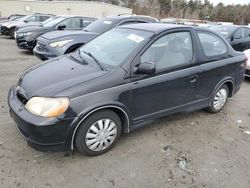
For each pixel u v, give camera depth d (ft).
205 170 9.75
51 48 21.58
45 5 115.85
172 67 11.49
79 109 9.05
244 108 16.25
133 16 26.76
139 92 10.43
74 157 10.09
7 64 25.14
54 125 8.73
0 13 111.04
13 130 11.64
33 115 8.79
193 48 12.47
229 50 14.46
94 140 9.91
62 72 10.39
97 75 9.82
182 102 12.39
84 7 118.93
